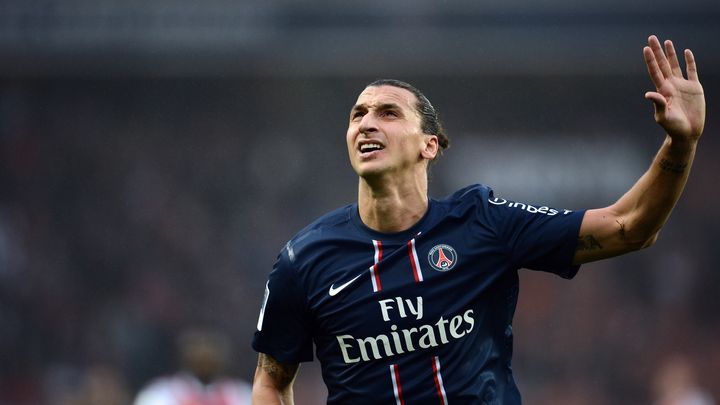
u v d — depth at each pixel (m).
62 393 58.25
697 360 63.75
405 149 14.06
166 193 71.06
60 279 66.62
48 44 59.78
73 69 64.44
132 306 65.19
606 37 60.81
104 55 63.06
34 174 70.50
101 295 66.69
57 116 72.19
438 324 13.48
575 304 65.12
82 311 65.19
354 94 72.94
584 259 13.83
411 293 13.58
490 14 61.38
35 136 71.62
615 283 66.62
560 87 72.88
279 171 72.06
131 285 66.75
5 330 61.84
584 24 60.88
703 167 72.06
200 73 65.75
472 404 13.33
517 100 72.94
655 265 67.75
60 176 70.75
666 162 13.21
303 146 72.56
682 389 36.72
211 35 60.62
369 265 13.80
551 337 63.81
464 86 72.56
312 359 14.67
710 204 71.06
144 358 61.47
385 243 13.91
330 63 64.88
